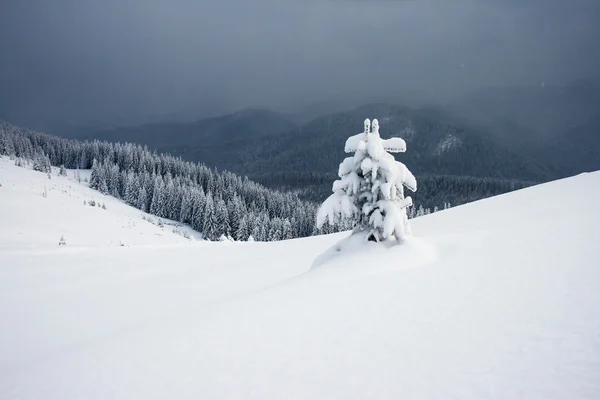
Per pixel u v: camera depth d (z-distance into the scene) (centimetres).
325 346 526
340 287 824
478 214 2170
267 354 532
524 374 377
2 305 1466
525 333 466
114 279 1869
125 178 11481
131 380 535
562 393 335
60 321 1267
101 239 5553
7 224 5100
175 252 2627
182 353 594
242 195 13400
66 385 573
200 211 9700
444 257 998
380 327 564
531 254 871
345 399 387
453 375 398
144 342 699
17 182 8394
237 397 430
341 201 1129
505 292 630
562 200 1973
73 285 1767
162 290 1596
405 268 925
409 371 422
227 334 639
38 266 2192
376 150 1062
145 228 7125
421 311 605
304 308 709
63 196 7981
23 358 965
